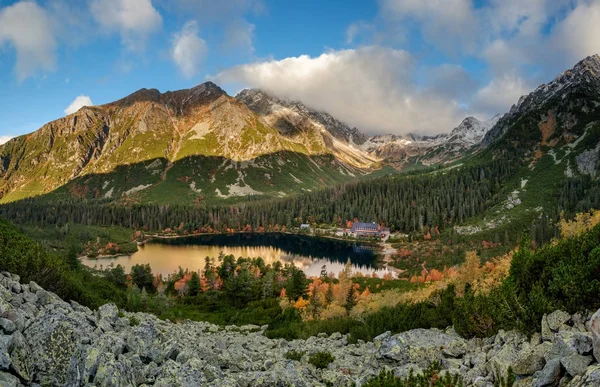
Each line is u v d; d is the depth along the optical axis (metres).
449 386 13.95
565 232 65.38
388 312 35.34
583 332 13.72
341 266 184.38
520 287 20.28
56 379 13.17
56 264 30.64
